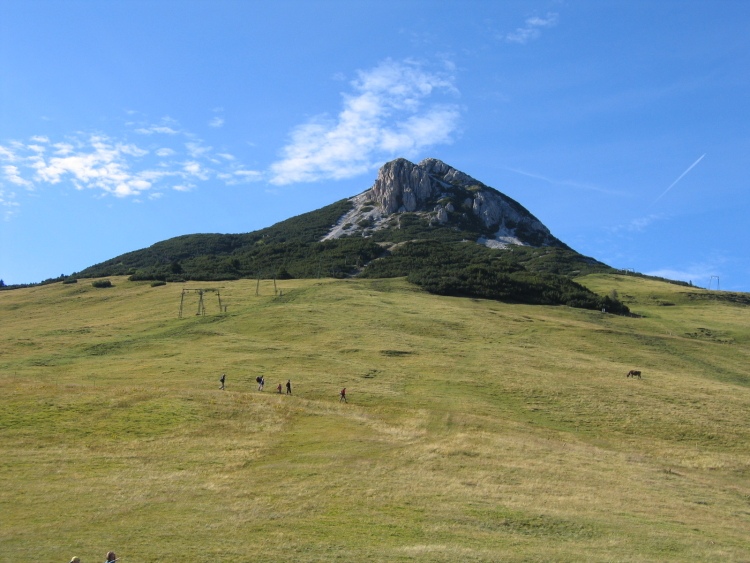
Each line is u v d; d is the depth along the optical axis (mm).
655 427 57219
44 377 63594
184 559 25234
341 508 32375
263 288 128625
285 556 25828
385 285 133625
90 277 171875
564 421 57875
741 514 36094
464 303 121938
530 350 86688
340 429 49375
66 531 27984
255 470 38969
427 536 28922
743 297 161000
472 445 46594
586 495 36688
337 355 76875
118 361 72438
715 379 82750
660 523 32562
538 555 26938
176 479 36438
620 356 89750
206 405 53625
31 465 37844
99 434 45031
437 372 71500
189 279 153375
